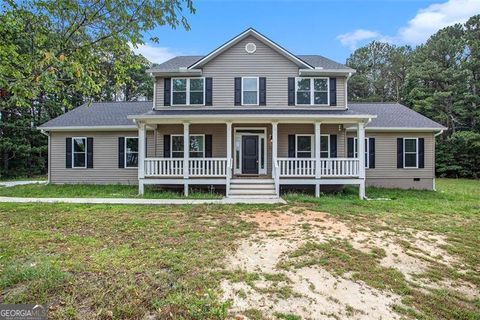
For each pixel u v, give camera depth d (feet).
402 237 19.83
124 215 24.73
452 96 87.76
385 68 132.05
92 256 15.23
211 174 37.42
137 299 11.13
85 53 14.64
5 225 21.38
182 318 10.16
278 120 37.29
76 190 40.55
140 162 37.22
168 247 16.93
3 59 13.71
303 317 10.77
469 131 81.41
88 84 15.20
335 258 15.94
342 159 36.76
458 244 18.92
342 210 27.20
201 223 22.33
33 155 81.20
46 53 12.77
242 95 43.86
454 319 11.23
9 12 13.48
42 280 12.01
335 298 12.11
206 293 11.87
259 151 44.45
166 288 12.09
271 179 37.99
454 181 69.00
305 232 20.34
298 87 44.06
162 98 44.37
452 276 14.57
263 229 20.97
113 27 14.39
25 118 77.46
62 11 13.67
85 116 50.14
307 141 44.68
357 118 36.42
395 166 48.01
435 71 89.35
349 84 131.03
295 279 13.48
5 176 73.20
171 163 37.60
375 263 15.53
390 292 12.78
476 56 87.61
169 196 35.58
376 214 25.98
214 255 15.84
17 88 13.23
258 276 13.60
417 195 39.81
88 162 47.55
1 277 12.30
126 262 14.49
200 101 44.09
